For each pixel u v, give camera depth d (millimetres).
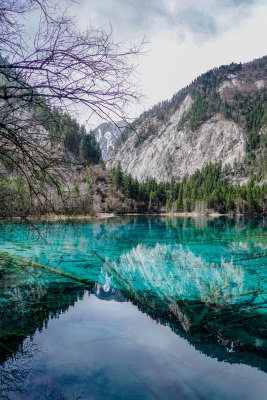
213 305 6555
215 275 9516
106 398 2883
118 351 4055
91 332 4730
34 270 9109
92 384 3148
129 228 27578
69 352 3953
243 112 149125
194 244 16891
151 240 18656
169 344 4383
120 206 53781
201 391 3148
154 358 3863
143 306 6367
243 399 2990
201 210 69500
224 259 12234
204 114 156875
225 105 153875
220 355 4051
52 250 13055
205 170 121125
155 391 3098
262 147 118812
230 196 71438
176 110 185625
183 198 80938
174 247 15672
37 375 3312
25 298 6504
